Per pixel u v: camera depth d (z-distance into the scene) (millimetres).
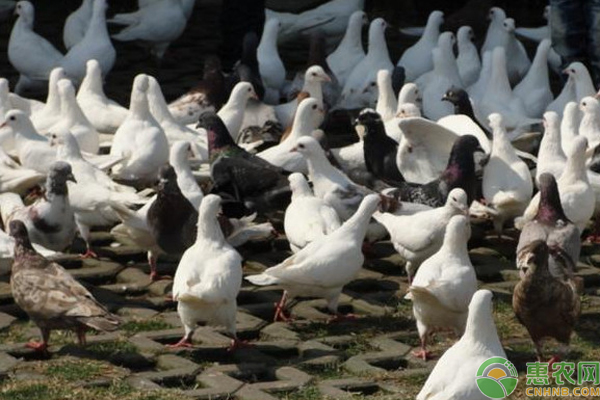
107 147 16875
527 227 12477
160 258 13867
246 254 14117
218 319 11320
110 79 21406
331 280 11820
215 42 24141
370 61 19688
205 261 11273
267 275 11773
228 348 11469
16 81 21188
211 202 11391
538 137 17266
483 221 15055
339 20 22469
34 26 25141
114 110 17375
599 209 14258
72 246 14180
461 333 11281
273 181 14586
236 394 10516
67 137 14531
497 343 9617
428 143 15094
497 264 13812
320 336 11891
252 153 15547
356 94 19078
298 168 15289
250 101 17656
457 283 11070
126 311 12391
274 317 12375
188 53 23281
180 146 14055
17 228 11336
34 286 11102
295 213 12969
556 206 12469
